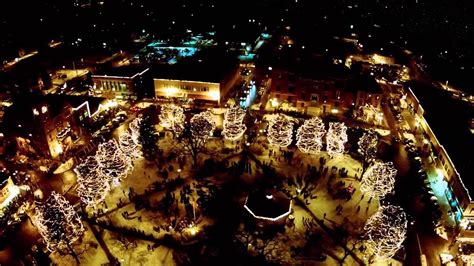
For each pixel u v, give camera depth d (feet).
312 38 368.89
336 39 368.68
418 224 152.76
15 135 193.36
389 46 363.35
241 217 153.69
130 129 208.23
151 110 248.32
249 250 138.10
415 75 302.86
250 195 153.99
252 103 255.70
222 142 207.51
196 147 181.57
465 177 154.92
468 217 144.56
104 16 491.31
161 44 369.09
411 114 241.55
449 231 150.00
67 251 136.56
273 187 170.19
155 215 154.10
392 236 123.34
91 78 286.05
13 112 192.03
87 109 225.56
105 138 214.69
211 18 483.10
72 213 134.62
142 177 178.09
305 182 174.40
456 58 334.85
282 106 248.93
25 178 175.83
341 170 181.16
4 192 155.74
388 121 233.96
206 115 200.03
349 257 135.85
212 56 316.40
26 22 440.86
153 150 196.95
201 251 137.69
